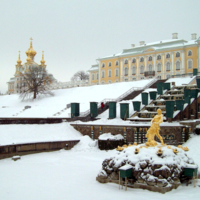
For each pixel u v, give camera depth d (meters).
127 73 100.81
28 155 32.94
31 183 21.25
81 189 19.59
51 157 32.03
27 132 39.34
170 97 51.31
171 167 19.17
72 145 37.53
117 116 48.34
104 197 17.73
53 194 18.55
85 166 27.44
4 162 29.06
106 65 107.38
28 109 68.62
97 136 40.22
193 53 84.88
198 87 51.12
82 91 80.75
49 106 68.38
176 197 17.45
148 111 47.25
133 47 101.62
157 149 20.50
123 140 36.84
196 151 31.84
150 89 61.03
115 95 65.25
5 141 34.84
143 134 36.06
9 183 21.25
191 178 20.58
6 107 81.19
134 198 17.36
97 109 50.91
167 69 90.00
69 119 46.12
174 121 41.00
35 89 85.94
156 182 18.66
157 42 98.12
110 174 21.22
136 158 20.16
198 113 45.84
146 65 95.12
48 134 40.28
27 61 128.38
